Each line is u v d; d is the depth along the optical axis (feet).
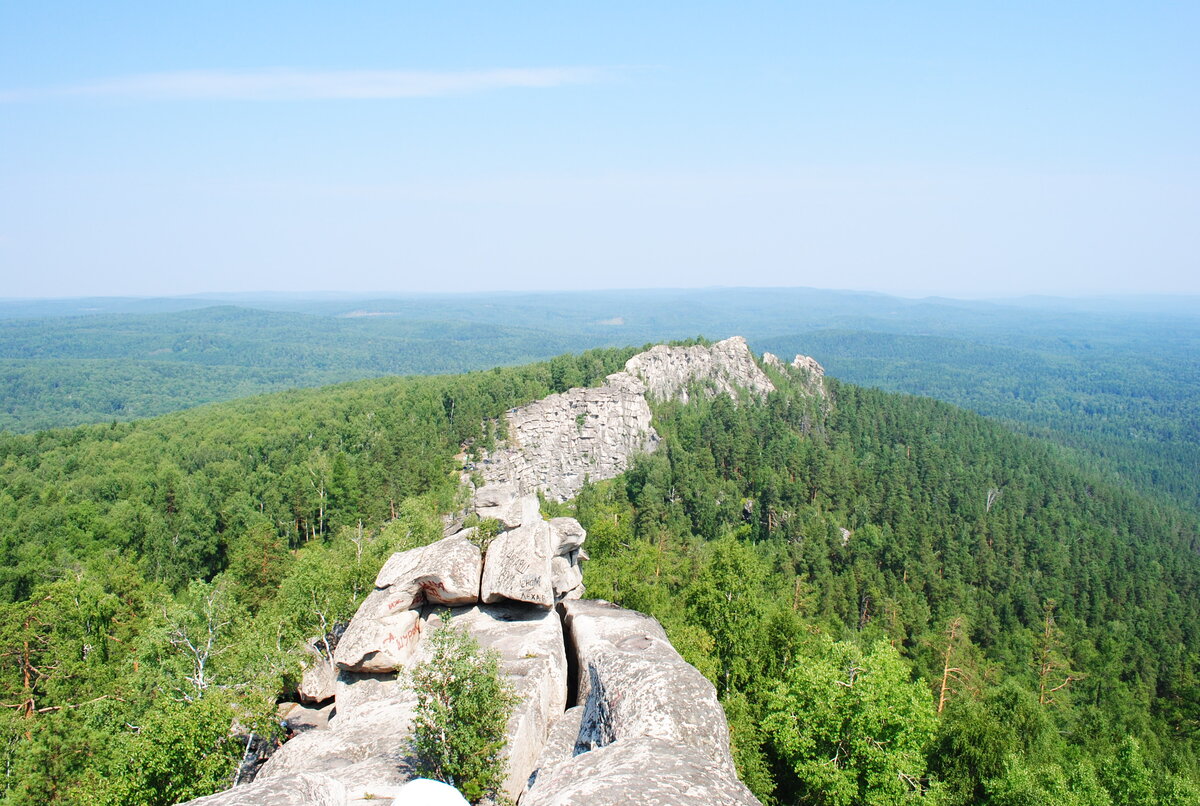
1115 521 568.41
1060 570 432.66
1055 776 121.70
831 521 422.41
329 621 141.79
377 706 100.68
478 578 125.29
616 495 450.30
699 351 647.15
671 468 464.65
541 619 119.85
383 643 114.21
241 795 49.52
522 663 100.83
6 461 433.89
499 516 139.13
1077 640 342.64
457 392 538.06
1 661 167.63
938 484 514.27
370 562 160.35
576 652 112.57
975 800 125.90
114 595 198.70
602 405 512.63
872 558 386.73
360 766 78.95
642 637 100.42
